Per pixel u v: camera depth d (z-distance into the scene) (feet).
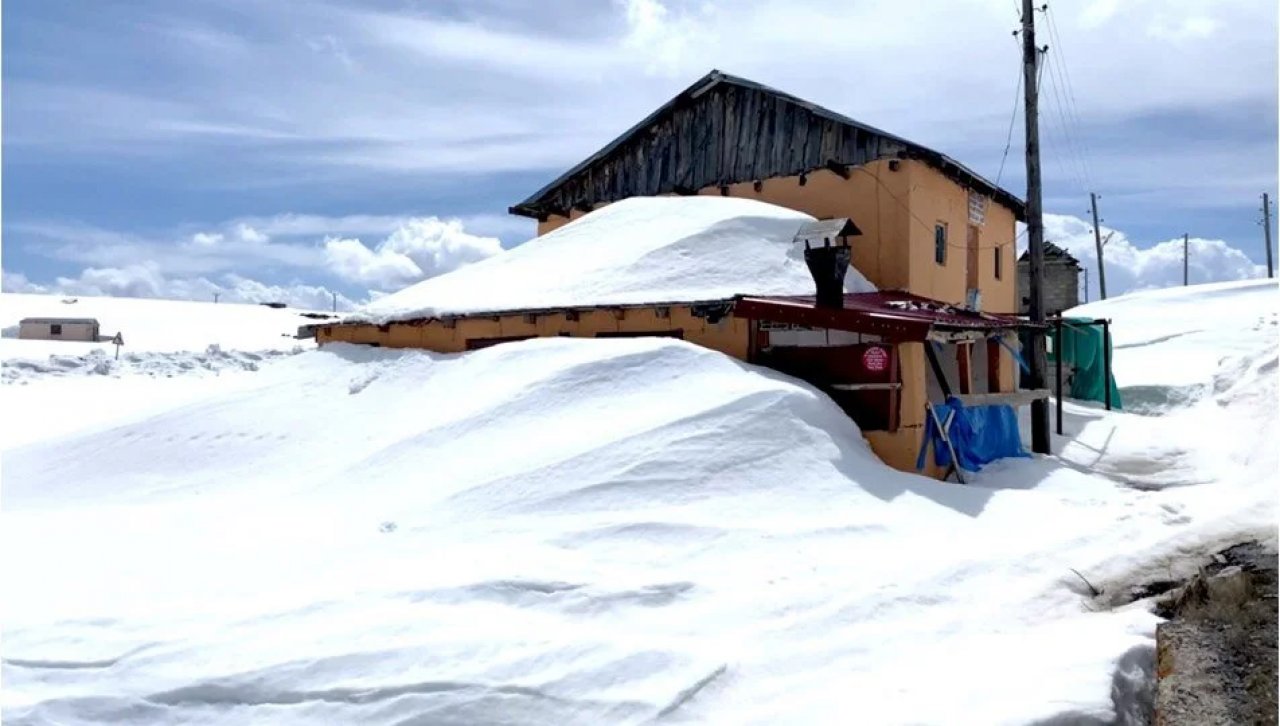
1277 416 44.42
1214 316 103.04
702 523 25.79
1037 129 49.32
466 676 17.53
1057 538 25.73
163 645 19.08
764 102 60.70
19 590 22.97
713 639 19.51
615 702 16.92
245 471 38.37
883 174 54.60
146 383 73.77
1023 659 17.89
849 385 35.60
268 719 16.98
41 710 17.19
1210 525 26.02
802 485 29.07
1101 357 64.44
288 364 51.11
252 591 22.40
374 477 33.63
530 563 23.00
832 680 17.87
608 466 29.19
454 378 41.52
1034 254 49.16
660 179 65.77
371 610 20.51
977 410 38.19
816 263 38.24
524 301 47.83
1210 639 18.58
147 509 33.73
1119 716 15.76
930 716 15.69
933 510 28.78
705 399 32.60
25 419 58.18
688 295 45.21
